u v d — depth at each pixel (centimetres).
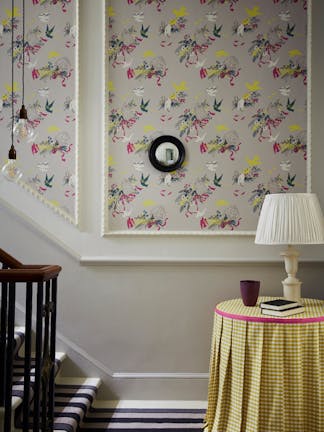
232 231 289
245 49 295
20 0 297
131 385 285
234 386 224
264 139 293
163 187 293
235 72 295
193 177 293
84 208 291
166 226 292
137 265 288
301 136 293
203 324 287
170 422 252
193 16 296
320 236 235
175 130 294
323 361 217
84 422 251
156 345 287
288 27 295
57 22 296
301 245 287
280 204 239
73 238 290
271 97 294
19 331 263
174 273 288
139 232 288
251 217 291
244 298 246
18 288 285
